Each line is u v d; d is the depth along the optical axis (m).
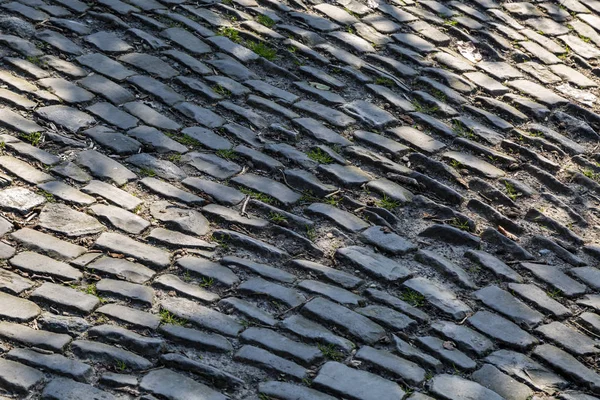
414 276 4.04
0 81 4.84
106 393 3.17
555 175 4.87
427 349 3.62
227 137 4.78
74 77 5.00
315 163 4.67
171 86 5.10
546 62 5.90
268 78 5.32
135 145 4.59
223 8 5.93
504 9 6.47
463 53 5.88
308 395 3.30
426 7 6.34
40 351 3.30
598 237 4.48
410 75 5.54
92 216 4.09
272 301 3.75
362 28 5.96
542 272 4.19
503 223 4.45
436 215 4.45
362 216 4.38
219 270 3.89
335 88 5.31
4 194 4.09
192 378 3.31
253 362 3.42
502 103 5.41
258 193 4.42
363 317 3.73
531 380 3.56
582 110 5.42
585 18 6.50
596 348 3.78
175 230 4.10
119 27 5.52
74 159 4.42
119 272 3.78
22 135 4.49
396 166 4.74
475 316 3.86
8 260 3.73
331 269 4.00
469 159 4.88
